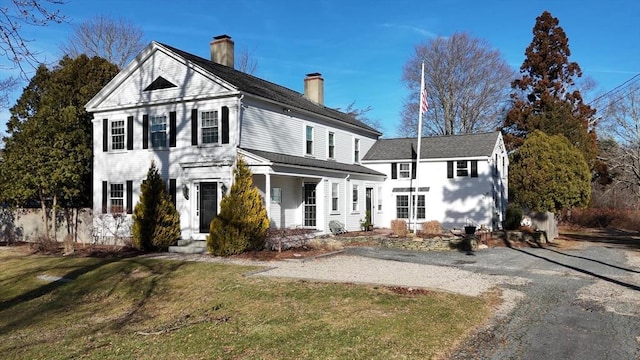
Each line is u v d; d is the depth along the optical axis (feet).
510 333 27.53
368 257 58.75
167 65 71.77
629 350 24.47
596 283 42.93
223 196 64.64
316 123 86.69
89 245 73.26
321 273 47.06
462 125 152.66
